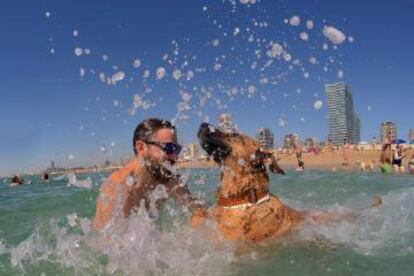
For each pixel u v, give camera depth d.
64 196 2.20
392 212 1.28
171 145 1.20
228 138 1.06
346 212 1.25
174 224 1.14
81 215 1.57
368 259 0.87
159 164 1.20
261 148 1.11
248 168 1.04
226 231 1.02
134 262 0.91
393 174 4.16
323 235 1.05
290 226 1.08
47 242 1.09
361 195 1.88
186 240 1.02
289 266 0.86
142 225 1.07
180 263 0.90
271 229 1.04
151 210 1.22
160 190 1.24
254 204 1.03
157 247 0.98
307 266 0.85
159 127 1.21
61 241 1.06
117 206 1.16
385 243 0.97
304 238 1.03
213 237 1.03
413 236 1.02
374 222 1.16
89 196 2.13
